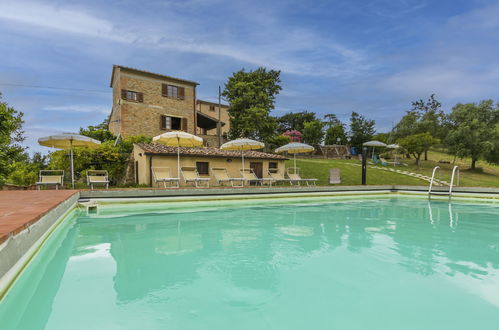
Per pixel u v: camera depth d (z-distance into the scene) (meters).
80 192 6.91
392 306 2.00
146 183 11.62
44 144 9.45
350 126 41.69
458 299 2.13
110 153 13.20
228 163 14.33
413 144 26.36
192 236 4.22
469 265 2.93
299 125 49.81
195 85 22.30
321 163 23.67
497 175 27.00
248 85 22.86
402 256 3.23
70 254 3.25
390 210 7.43
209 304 2.02
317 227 4.96
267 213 6.76
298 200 9.98
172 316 1.84
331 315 1.87
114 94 21.22
